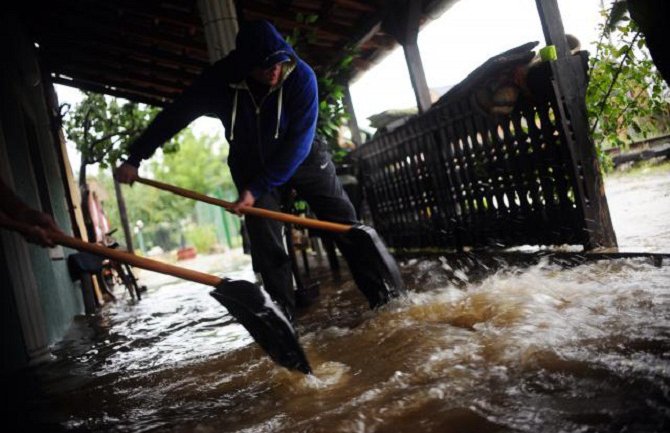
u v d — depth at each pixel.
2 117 5.16
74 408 2.87
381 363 2.62
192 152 36.00
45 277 5.43
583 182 4.49
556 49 4.46
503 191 5.51
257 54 3.33
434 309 3.43
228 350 3.64
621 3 4.32
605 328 2.44
